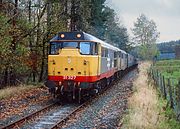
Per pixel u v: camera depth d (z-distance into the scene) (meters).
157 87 23.67
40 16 26.91
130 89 25.00
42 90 24.20
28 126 12.53
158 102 17.05
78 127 12.55
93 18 41.44
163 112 14.98
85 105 17.80
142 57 117.50
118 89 25.81
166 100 18.14
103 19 43.44
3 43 20.81
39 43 28.09
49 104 17.86
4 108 16.20
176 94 15.56
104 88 24.81
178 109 14.40
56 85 18.70
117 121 13.44
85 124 13.11
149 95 18.23
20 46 24.95
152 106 15.41
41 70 29.77
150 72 34.25
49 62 18.91
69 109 16.56
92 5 37.88
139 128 11.54
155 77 26.80
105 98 20.67
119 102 18.59
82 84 18.31
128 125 11.80
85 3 33.84
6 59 22.84
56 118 14.15
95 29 54.28
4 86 26.09
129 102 16.81
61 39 18.83
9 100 18.64
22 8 25.44
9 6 23.92
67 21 31.83
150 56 110.19
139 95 18.05
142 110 14.12
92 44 18.62
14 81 28.58
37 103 18.09
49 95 21.58
